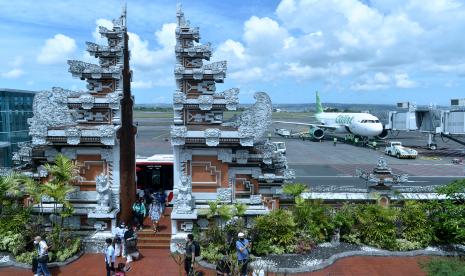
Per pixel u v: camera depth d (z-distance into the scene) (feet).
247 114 72.90
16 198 73.00
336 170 163.73
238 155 70.90
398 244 69.15
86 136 69.36
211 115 72.38
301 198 72.95
